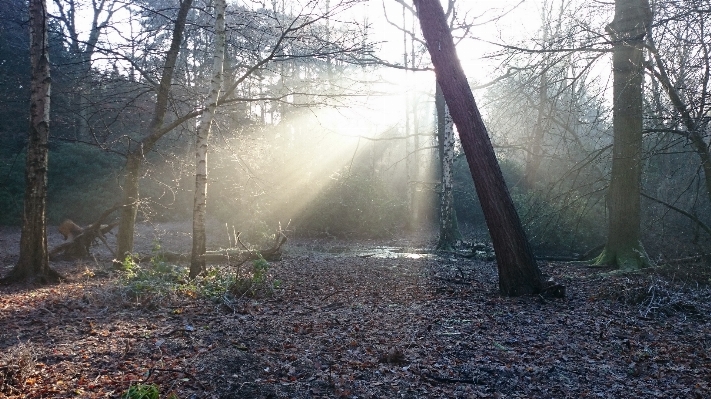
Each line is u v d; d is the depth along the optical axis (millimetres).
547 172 18719
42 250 10109
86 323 6695
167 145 19141
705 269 10906
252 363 5129
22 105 19766
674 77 9984
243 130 13938
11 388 4422
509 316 7332
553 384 4891
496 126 14430
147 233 22219
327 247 19734
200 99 12062
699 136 10859
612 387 4852
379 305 8086
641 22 10578
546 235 15797
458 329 6629
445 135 17969
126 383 4590
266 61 10305
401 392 4586
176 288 8492
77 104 13039
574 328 6762
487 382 4883
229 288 8742
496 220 8734
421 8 8633
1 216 23375
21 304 7879
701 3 9008
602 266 12555
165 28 11812
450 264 13977
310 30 10516
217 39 10008
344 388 4590
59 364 5066
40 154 10102
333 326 6680
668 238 13828
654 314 7504
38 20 9961
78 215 24719
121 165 25906
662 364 5484
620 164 12305
